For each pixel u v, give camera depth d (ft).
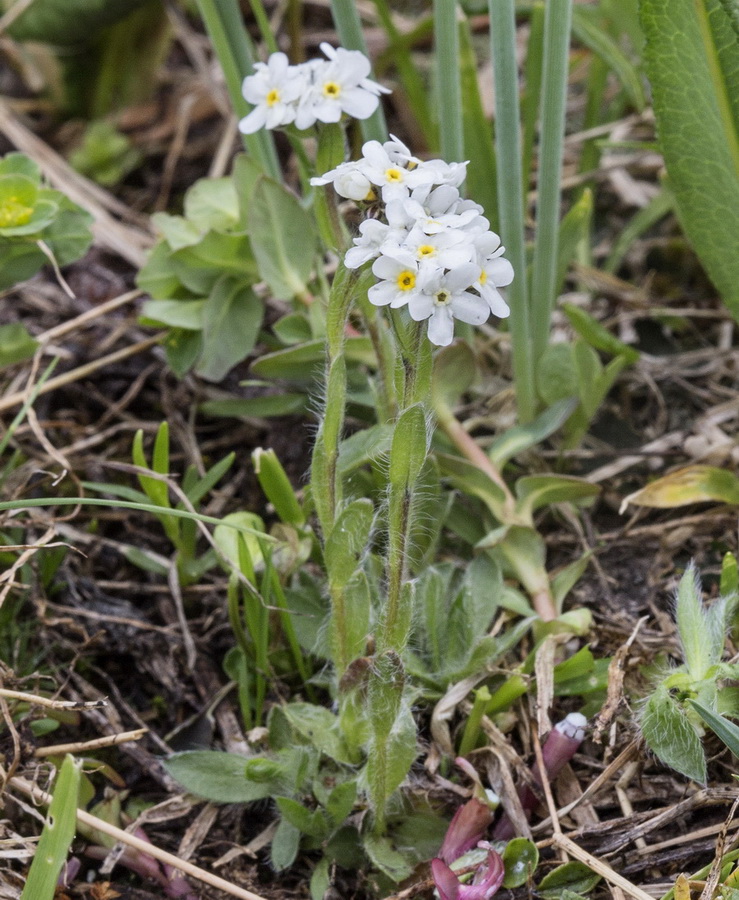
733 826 1.16
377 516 1.16
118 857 1.17
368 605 1.15
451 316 1.07
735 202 1.24
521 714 1.20
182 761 1.17
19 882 1.16
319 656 1.20
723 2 1.17
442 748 1.19
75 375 1.34
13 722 1.18
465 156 1.32
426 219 1.07
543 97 1.24
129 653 1.25
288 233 1.27
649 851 1.16
